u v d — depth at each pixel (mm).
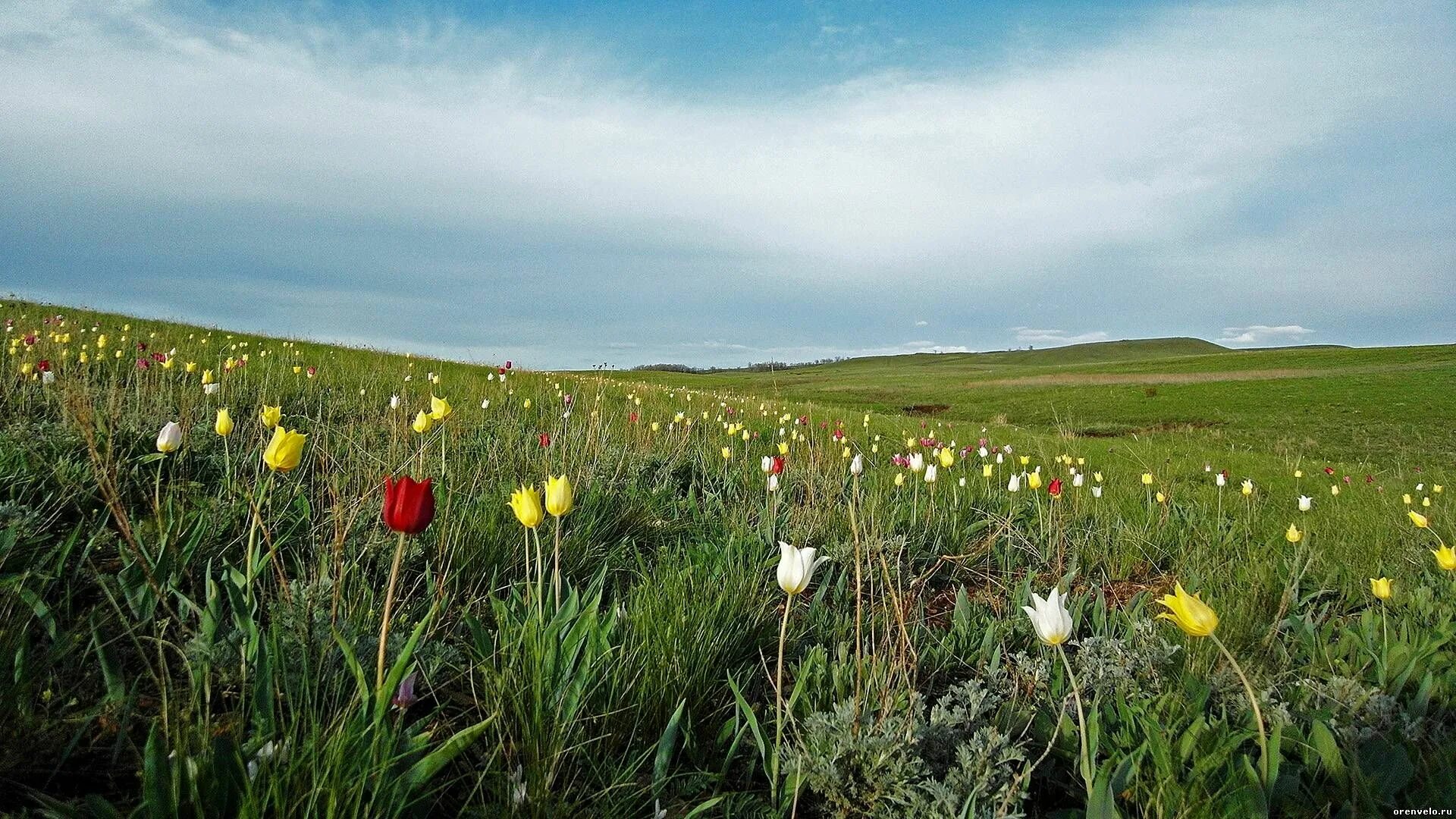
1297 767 902
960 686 1142
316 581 1069
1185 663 1182
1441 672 1152
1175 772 855
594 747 883
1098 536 2096
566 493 970
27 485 1322
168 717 776
